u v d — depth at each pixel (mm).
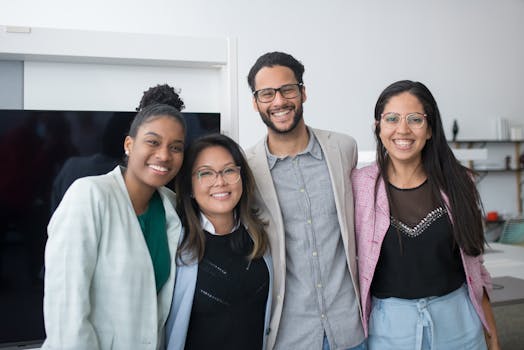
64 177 1936
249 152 1848
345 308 1720
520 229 4840
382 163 1763
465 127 5984
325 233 1743
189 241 1530
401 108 1635
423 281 1625
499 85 6152
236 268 1562
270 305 1633
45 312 1273
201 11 4930
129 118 2006
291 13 5215
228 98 2131
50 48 1898
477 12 6020
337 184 1774
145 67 2125
